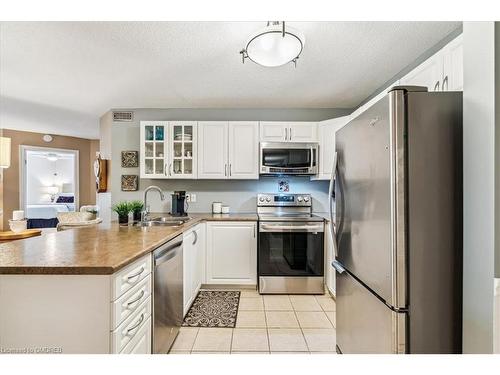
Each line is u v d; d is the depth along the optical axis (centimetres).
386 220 122
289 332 228
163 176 348
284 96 332
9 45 216
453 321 116
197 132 348
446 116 117
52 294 113
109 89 312
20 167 554
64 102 359
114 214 376
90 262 117
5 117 443
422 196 117
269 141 347
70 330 113
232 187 382
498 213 102
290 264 314
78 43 213
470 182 111
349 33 197
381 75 271
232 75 272
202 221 319
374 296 136
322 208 378
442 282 117
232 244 322
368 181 141
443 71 165
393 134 117
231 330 231
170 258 188
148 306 152
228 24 186
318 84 294
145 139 348
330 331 230
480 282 106
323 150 341
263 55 182
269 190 382
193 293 278
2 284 114
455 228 117
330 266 299
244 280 322
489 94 104
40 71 264
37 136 576
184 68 256
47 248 146
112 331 113
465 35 114
